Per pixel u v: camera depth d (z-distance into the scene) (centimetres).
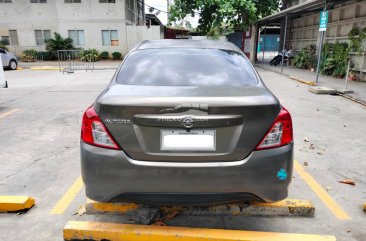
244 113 212
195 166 212
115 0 2425
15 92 977
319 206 309
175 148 214
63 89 1037
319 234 265
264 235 249
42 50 2516
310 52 1636
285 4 2034
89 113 226
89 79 1324
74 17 2456
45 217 289
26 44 2502
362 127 595
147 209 276
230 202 225
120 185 218
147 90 239
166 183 215
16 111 711
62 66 1964
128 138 215
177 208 284
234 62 300
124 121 214
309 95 934
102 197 225
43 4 2436
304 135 541
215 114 210
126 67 289
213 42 350
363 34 1132
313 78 1259
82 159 225
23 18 2456
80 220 283
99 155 218
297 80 1239
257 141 217
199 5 1786
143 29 2467
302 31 1802
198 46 327
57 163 411
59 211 298
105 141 219
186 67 286
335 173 387
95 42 2502
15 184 351
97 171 219
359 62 1184
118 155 215
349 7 1282
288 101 843
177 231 252
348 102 836
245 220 283
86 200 314
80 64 2083
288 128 227
